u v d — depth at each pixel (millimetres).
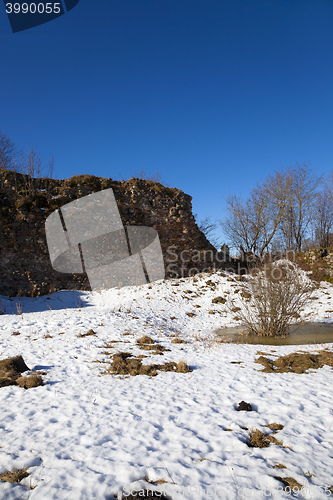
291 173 25016
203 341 8156
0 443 3033
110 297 12930
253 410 3809
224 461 2713
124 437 3127
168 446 2957
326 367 5562
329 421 3445
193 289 14375
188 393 4324
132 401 4039
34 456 2811
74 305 11797
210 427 3330
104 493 2324
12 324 8992
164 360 5988
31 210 13070
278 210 24953
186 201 16859
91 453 2834
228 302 13070
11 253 12539
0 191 13008
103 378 4969
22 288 12531
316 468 2584
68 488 2367
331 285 15734
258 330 9414
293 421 3451
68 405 3918
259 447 2963
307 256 18078
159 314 11391
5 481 2490
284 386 4559
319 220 27391
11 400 4102
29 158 14469
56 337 7770
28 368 5430
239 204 25750
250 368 5531
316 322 11078
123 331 8547
